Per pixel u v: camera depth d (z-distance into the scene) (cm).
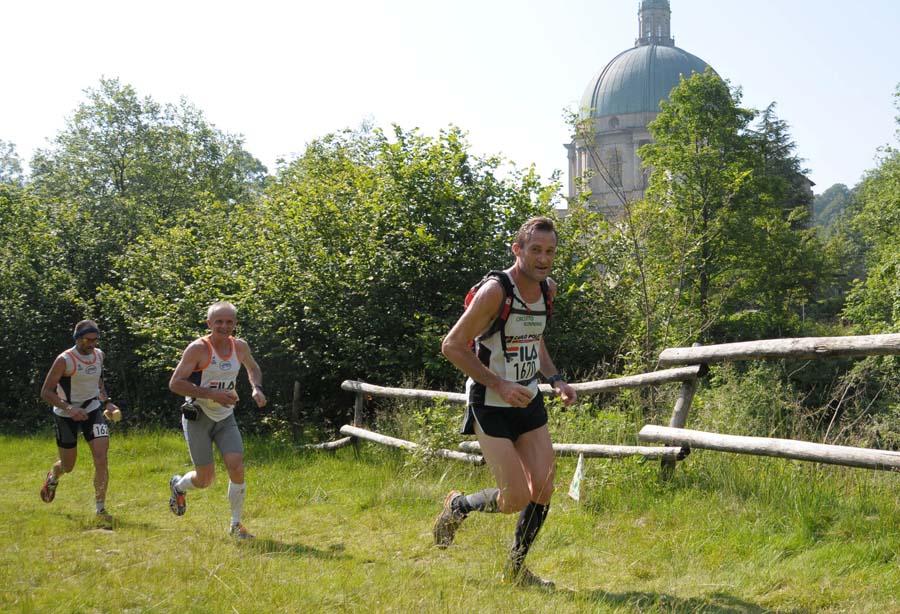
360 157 1781
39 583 484
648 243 1365
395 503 704
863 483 550
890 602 402
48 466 1070
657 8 9225
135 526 668
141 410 1592
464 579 452
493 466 434
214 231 1641
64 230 1930
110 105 3300
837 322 4203
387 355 1242
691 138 3575
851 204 6253
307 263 1303
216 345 621
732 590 434
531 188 1413
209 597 434
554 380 478
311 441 1191
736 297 3638
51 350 1798
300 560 526
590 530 568
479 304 422
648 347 1073
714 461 638
